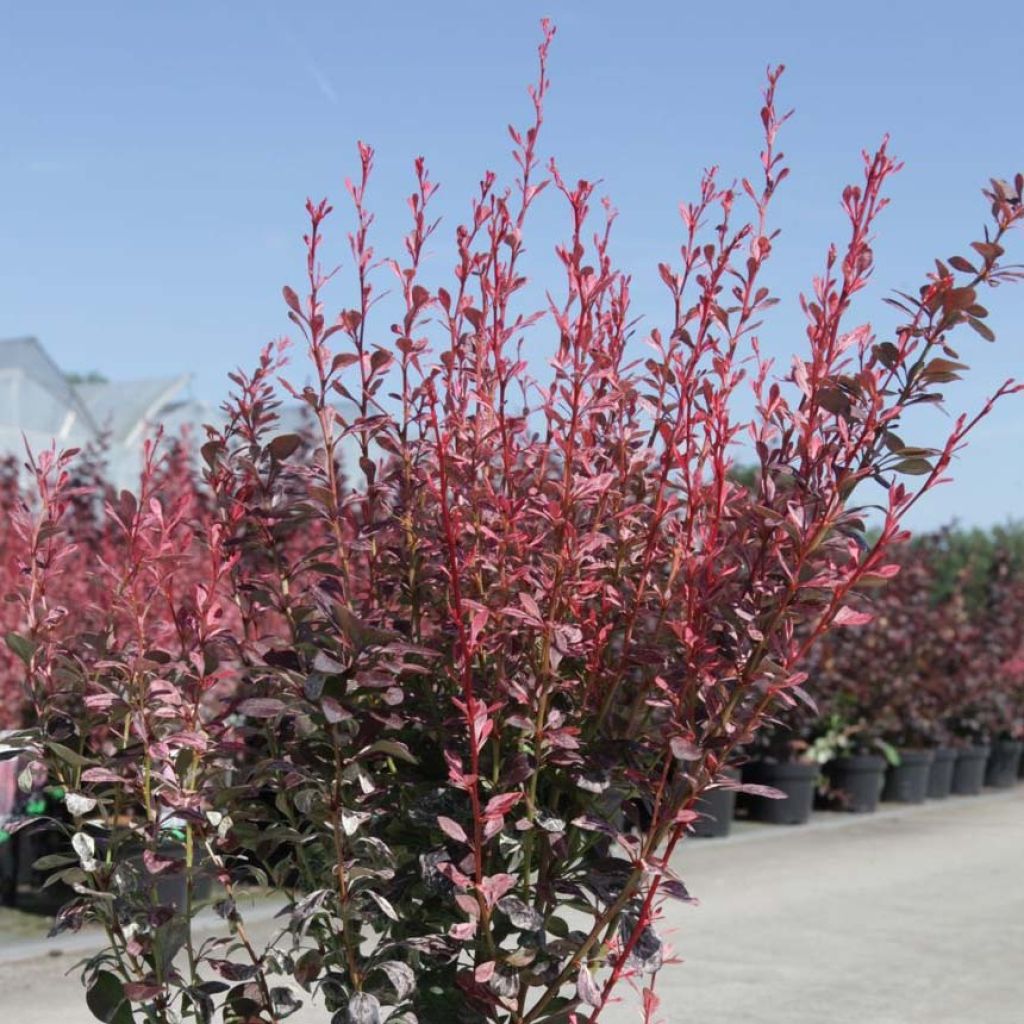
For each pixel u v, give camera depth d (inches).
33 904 299.0
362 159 119.6
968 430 101.5
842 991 250.1
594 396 120.0
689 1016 231.6
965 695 583.2
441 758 115.9
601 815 113.1
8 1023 219.3
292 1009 110.0
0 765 286.8
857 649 509.7
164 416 775.1
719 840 439.2
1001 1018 233.3
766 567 111.4
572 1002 106.3
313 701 101.6
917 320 109.9
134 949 108.9
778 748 488.1
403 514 122.3
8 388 775.7
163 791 110.5
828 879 374.0
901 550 547.5
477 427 113.4
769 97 115.0
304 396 120.3
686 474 112.3
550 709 114.4
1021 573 706.8
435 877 104.4
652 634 117.0
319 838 112.3
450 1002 111.9
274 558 125.1
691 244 119.8
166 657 117.4
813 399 108.0
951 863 406.3
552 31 119.6
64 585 322.0
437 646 114.8
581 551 109.0
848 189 108.1
